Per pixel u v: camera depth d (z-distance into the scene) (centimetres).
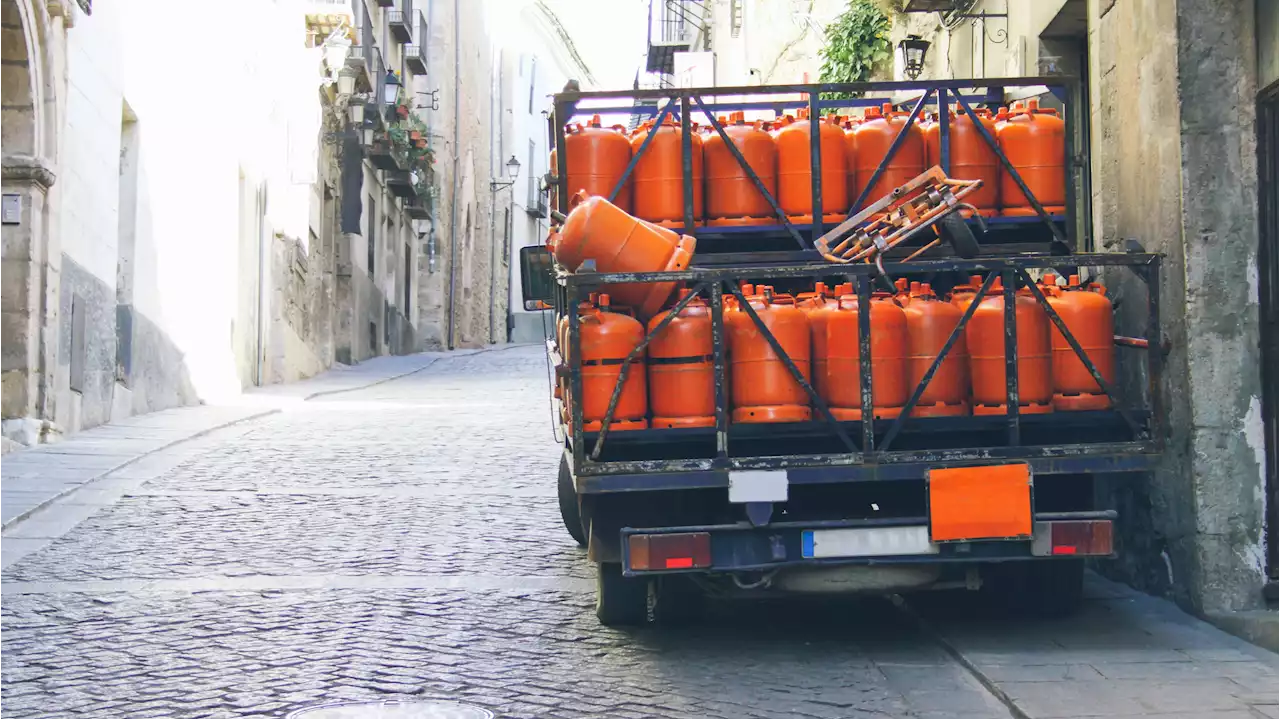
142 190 1872
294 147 2752
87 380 1644
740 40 3428
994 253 770
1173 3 726
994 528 665
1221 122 723
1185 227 723
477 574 883
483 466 1359
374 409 1997
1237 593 722
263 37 2517
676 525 688
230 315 2238
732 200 756
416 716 586
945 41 1425
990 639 707
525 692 627
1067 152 766
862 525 668
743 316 679
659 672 663
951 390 685
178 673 655
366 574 880
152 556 934
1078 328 692
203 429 1638
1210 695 593
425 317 4547
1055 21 970
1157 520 775
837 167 754
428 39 4562
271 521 1062
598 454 669
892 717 587
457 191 4784
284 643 713
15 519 1045
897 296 705
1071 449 670
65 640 717
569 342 664
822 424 675
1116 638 701
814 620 778
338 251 3347
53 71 1485
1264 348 723
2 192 1459
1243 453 723
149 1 1903
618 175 761
